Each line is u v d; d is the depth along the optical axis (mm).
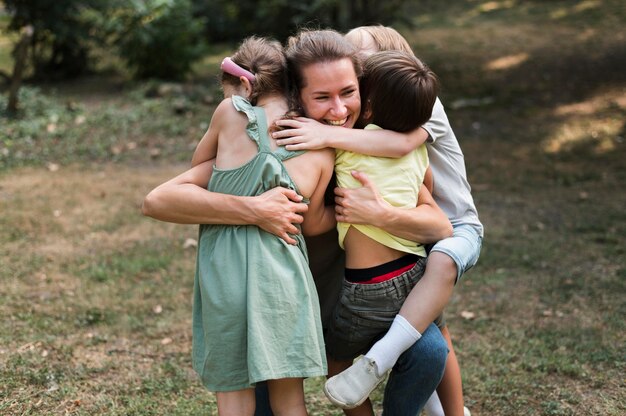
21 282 4781
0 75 10883
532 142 8625
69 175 7473
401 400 2385
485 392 3395
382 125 2344
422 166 2432
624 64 11555
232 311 2182
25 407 3186
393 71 2277
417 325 2271
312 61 2250
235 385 2199
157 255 5348
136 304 4477
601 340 3953
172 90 10695
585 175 7395
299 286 2236
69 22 11578
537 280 4887
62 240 5637
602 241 5633
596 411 3215
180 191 2295
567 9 15828
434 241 2430
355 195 2305
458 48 13336
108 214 6277
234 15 14172
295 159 2283
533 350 3842
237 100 2346
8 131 8750
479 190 7082
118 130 9047
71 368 3582
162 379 3523
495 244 5582
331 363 2584
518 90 10766
